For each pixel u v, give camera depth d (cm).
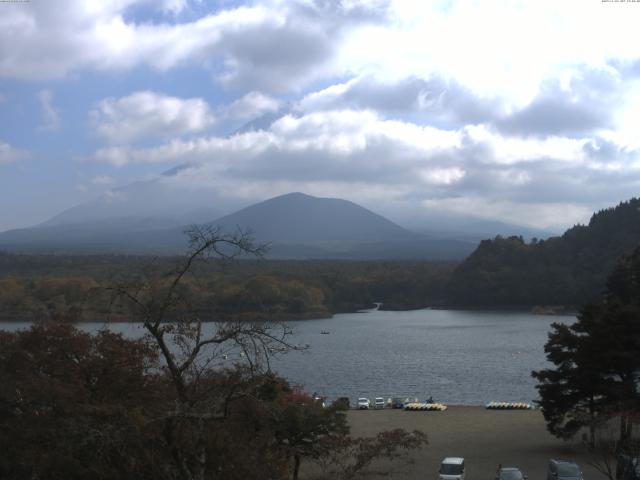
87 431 1745
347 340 16738
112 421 1809
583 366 4681
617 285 6147
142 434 1744
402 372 11431
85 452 1781
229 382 1988
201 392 1950
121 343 2367
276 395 2936
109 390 2242
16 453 1844
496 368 11750
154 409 1947
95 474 1808
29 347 2316
